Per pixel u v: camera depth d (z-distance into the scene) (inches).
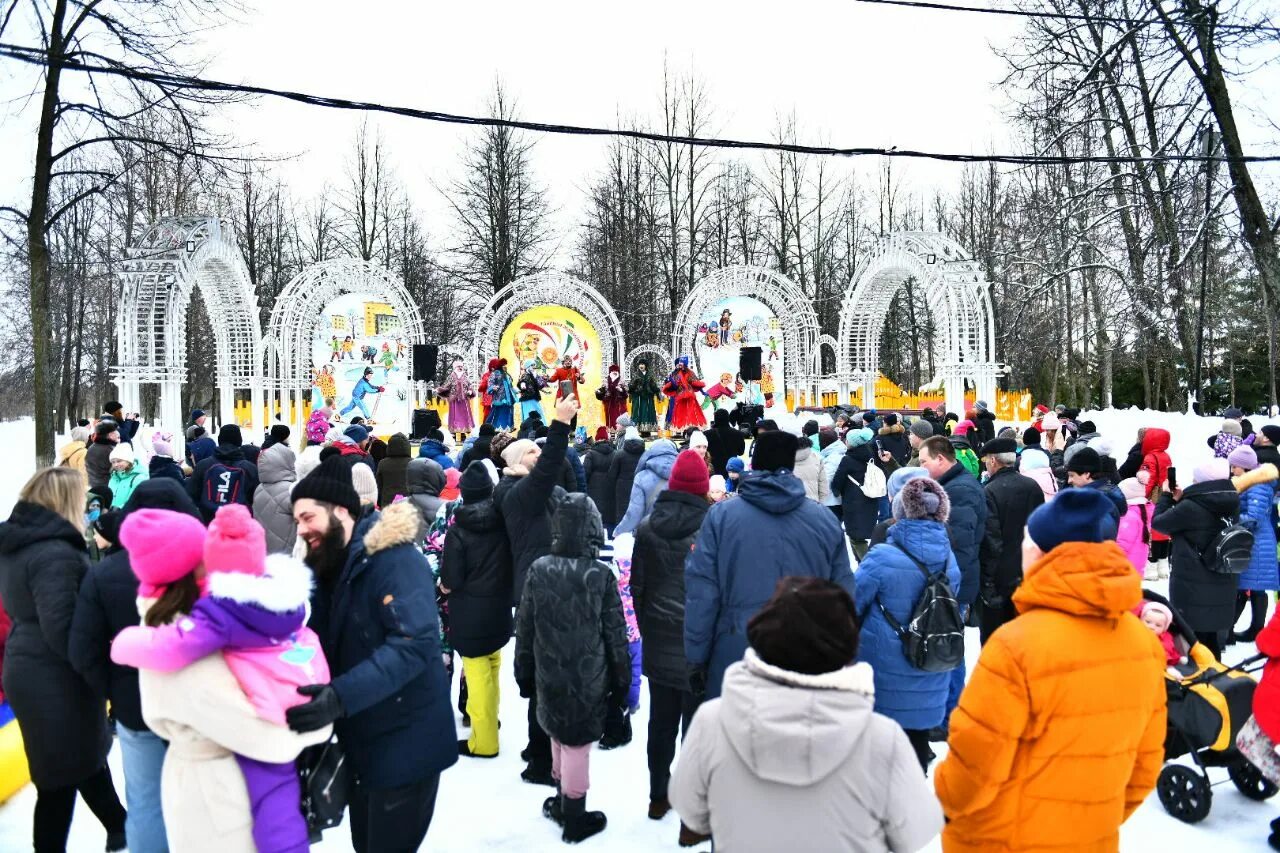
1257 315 1350.9
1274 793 190.9
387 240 1493.6
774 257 1553.9
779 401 1020.5
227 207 1214.9
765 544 157.3
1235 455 299.0
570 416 199.8
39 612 145.5
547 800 188.7
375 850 134.2
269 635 112.1
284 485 273.9
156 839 145.1
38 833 154.6
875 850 87.7
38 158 517.7
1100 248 913.5
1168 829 181.0
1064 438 540.4
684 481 185.3
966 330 860.0
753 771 86.6
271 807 114.6
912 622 159.9
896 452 462.6
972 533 220.7
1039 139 714.8
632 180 1448.1
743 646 156.7
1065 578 106.4
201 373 1531.7
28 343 1160.2
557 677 173.2
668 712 183.8
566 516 177.0
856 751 88.0
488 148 1402.6
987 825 109.4
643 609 184.7
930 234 871.7
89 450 376.2
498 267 1413.6
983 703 105.4
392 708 132.5
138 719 142.2
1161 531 259.4
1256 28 448.1
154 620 112.9
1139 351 1218.6
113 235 1018.7
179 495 162.9
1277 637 163.6
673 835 178.5
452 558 209.2
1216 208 678.5
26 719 150.6
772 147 298.2
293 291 973.2
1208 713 180.5
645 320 1434.5
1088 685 104.1
